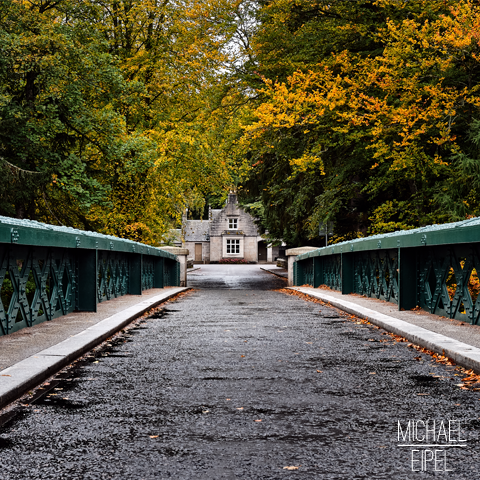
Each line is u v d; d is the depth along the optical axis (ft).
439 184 57.62
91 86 75.15
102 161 83.61
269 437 14.37
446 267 35.32
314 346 28.12
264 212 111.04
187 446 13.73
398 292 41.06
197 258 271.90
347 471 12.21
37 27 64.85
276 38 67.46
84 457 13.04
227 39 76.48
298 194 79.15
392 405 17.29
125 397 18.29
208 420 15.80
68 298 38.40
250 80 75.31
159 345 28.48
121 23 94.73
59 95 66.69
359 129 60.54
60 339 27.32
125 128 83.92
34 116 69.87
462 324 32.27
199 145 87.51
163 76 94.27
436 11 56.70
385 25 59.26
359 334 32.40
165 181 93.40
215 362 24.02
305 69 63.05
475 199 54.39
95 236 40.34
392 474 12.06
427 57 51.62
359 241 50.42
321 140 62.80
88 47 74.74
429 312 38.58
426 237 34.06
